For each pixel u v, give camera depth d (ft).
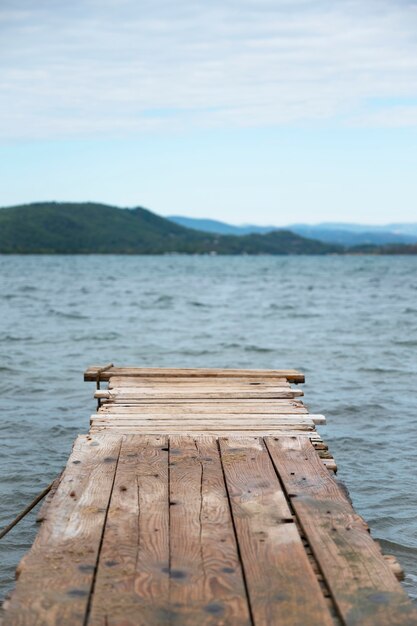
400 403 43.29
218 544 14.29
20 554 22.68
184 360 61.57
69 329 85.10
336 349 67.51
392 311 115.96
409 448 33.83
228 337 78.02
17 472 30.14
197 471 18.56
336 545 14.23
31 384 48.88
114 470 18.57
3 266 434.71
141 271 359.46
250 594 12.35
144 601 12.16
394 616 11.70
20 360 59.47
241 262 635.25
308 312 114.21
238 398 27.68
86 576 12.94
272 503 16.35
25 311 112.78
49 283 222.69
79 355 63.46
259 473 18.40
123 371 32.30
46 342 72.08
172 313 111.04
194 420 24.12
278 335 80.23
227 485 17.51
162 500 16.53
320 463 19.22
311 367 57.06
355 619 11.60
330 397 45.06
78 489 17.16
